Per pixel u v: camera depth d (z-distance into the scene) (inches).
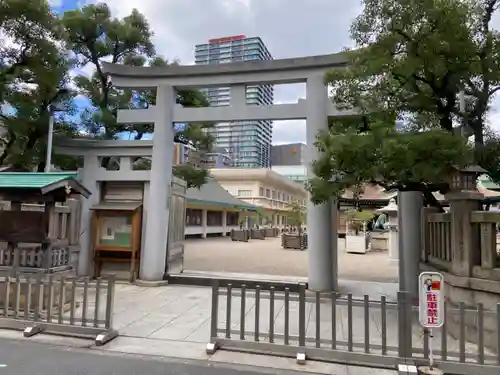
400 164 215.6
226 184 1678.2
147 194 400.8
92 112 471.2
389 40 241.3
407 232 323.3
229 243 1045.2
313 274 339.6
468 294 223.5
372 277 469.4
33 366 177.2
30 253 277.1
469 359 184.9
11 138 407.8
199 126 518.6
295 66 361.1
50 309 230.7
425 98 257.6
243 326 205.8
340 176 263.4
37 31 357.4
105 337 212.4
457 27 224.8
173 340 219.0
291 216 1347.2
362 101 267.1
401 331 183.9
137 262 393.7
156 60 498.0
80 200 380.5
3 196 283.7
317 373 176.9
